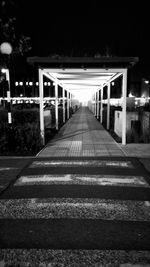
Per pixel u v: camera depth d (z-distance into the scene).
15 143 9.27
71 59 9.59
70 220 4.16
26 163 7.64
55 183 5.89
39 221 4.14
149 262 3.12
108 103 15.34
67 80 16.34
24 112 15.93
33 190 5.48
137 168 7.07
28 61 9.56
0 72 9.80
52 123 17.53
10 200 4.99
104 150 9.33
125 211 4.48
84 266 3.04
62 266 3.04
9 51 8.71
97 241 3.56
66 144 10.54
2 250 3.38
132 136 12.21
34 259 3.18
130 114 13.52
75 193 5.30
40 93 10.52
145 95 55.84
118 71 10.15
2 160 8.02
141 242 3.54
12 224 4.06
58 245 3.47
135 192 5.36
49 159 8.07
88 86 21.91
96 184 5.83
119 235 3.72
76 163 7.58
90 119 23.20
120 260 3.15
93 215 4.34
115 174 6.55
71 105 31.03
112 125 16.34
